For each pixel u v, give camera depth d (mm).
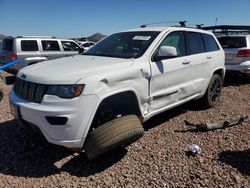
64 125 3652
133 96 4355
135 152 4395
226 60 9945
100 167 4000
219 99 7102
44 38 12617
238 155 4270
